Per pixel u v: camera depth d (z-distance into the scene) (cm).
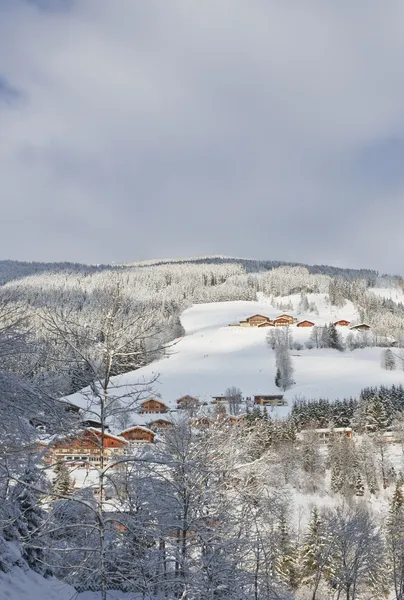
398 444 8106
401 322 18612
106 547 1402
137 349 1452
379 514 5744
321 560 4250
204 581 1695
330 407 9550
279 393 11981
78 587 1503
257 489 2250
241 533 2088
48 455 1469
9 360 1420
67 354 1382
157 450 1905
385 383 12175
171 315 19212
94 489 1426
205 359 15238
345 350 16262
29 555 1856
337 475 6469
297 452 6725
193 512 1922
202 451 1964
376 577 4528
